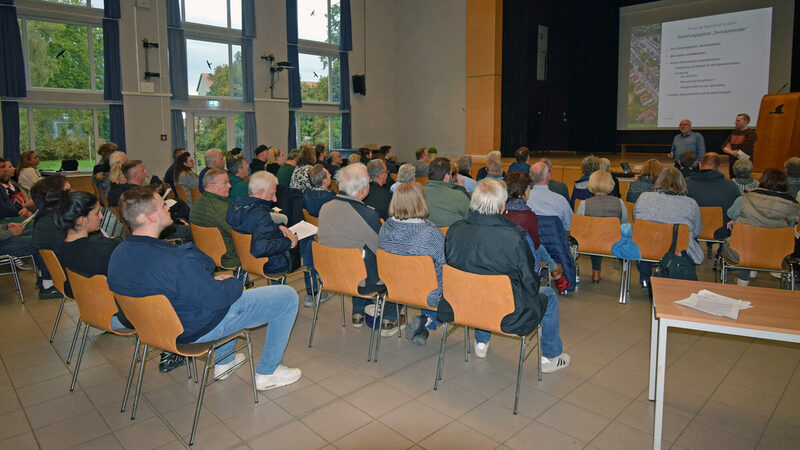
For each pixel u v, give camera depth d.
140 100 9.22
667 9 10.26
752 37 9.25
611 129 11.43
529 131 11.11
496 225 2.30
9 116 8.09
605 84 11.36
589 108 11.78
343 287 2.88
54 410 2.40
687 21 10.00
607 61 11.24
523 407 2.38
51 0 8.35
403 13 12.69
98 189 5.87
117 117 9.03
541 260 3.48
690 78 10.08
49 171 8.04
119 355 3.01
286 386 2.60
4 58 7.92
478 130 11.10
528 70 10.80
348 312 3.68
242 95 10.73
